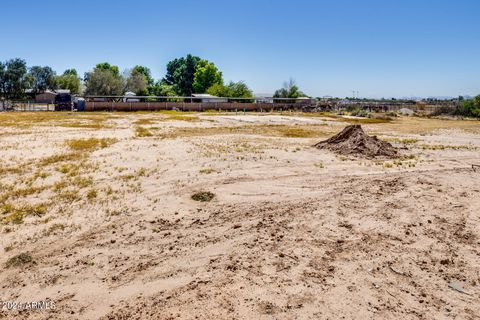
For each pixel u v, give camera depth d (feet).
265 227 20.21
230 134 73.87
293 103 222.07
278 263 15.76
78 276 14.92
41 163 38.09
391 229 19.71
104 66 291.79
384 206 23.61
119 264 15.98
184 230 20.03
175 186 29.53
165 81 330.13
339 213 22.41
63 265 15.87
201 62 285.02
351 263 15.78
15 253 16.99
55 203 24.62
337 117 146.72
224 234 19.33
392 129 93.97
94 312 12.45
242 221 21.33
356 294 13.30
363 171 36.24
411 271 15.15
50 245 17.94
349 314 12.09
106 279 14.69
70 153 44.68
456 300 13.06
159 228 20.33
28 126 83.10
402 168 38.01
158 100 217.56
